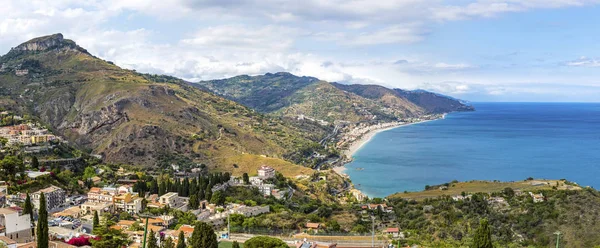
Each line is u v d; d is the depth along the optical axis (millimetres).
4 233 146250
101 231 162000
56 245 139125
